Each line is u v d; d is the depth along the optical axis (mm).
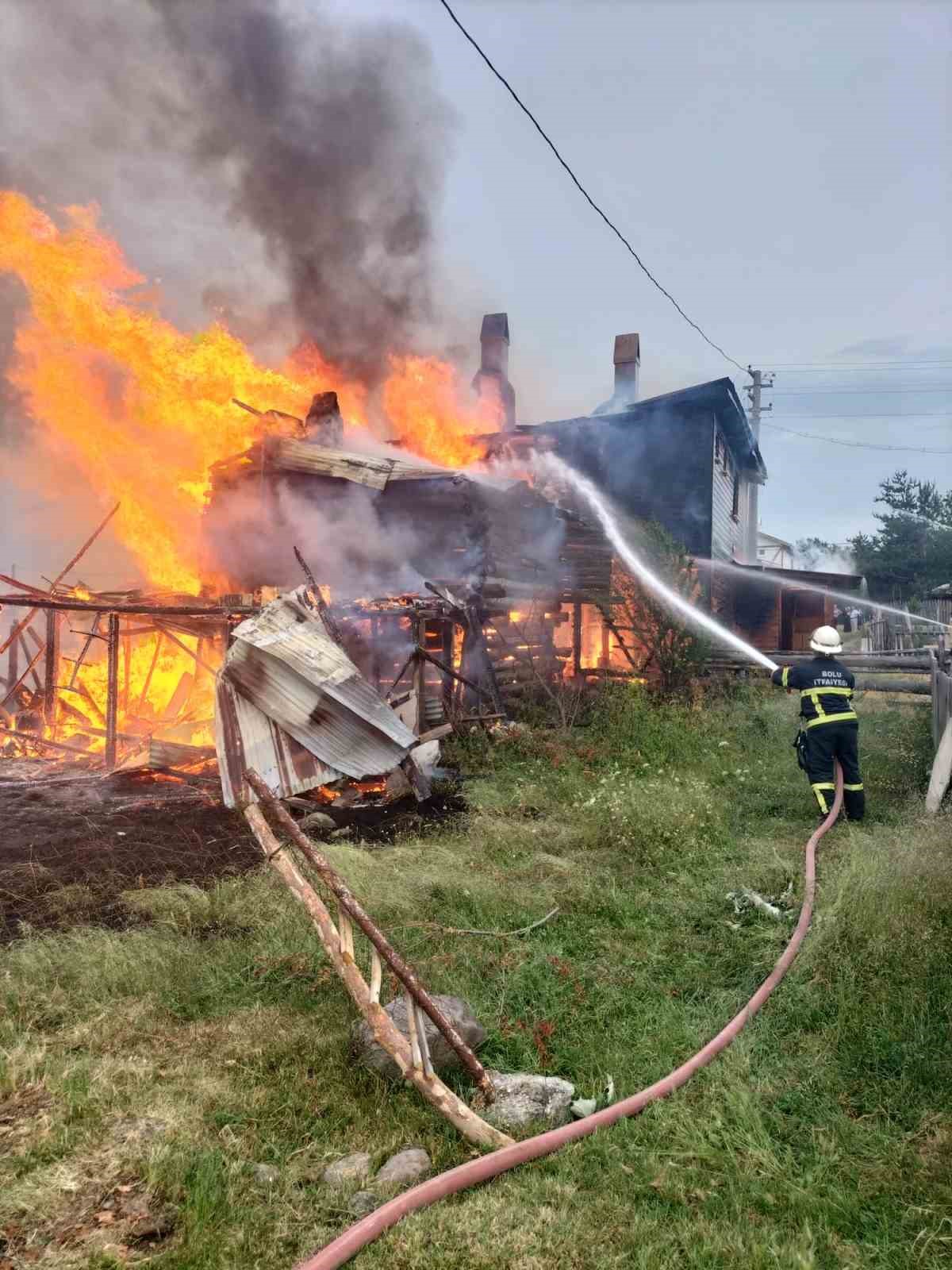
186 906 4758
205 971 3988
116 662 9328
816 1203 2408
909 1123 2822
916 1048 3174
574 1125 2756
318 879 5109
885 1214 2402
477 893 5012
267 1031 3453
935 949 3893
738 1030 3416
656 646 12617
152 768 8719
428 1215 2348
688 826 6273
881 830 6117
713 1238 2287
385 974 3875
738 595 21016
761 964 4051
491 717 10297
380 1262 2184
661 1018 3578
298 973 3982
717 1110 2875
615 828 6309
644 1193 2508
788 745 9484
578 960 4223
